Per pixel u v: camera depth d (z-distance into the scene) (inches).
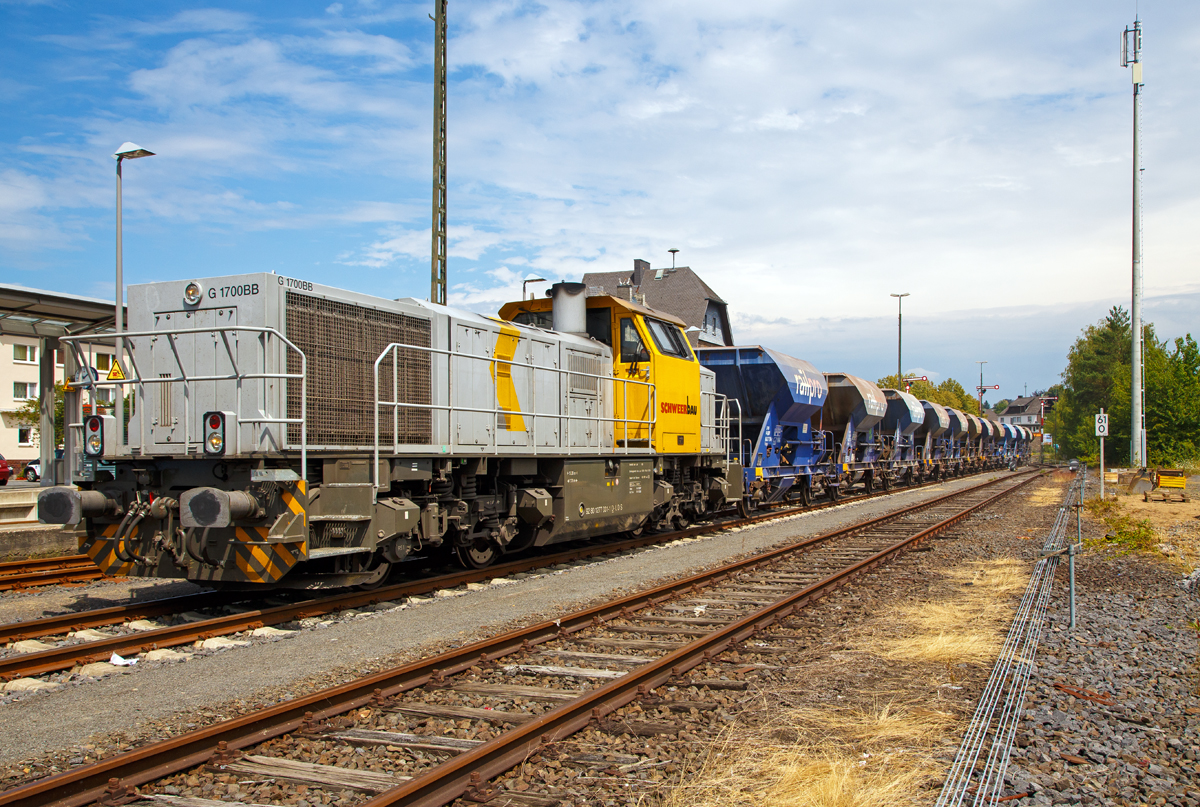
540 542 431.2
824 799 149.5
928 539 565.3
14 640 267.9
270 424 296.4
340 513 303.3
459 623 293.3
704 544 532.1
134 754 153.9
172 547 297.6
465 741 175.3
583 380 470.9
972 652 257.6
